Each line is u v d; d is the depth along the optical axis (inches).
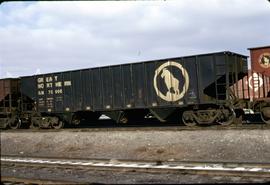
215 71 797.9
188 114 825.5
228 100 781.3
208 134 660.7
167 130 734.5
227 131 662.5
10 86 1086.4
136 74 889.5
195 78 818.8
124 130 785.6
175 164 478.6
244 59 869.2
